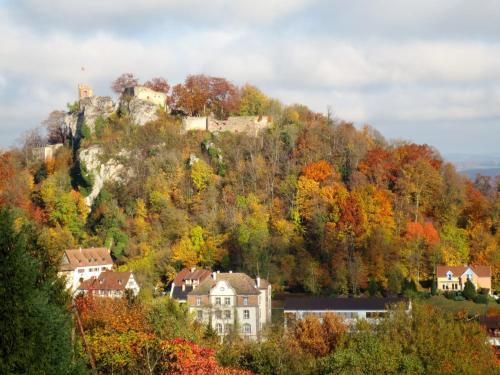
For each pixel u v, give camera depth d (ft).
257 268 571.28
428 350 220.02
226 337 334.03
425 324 233.35
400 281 556.51
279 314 488.02
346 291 557.33
